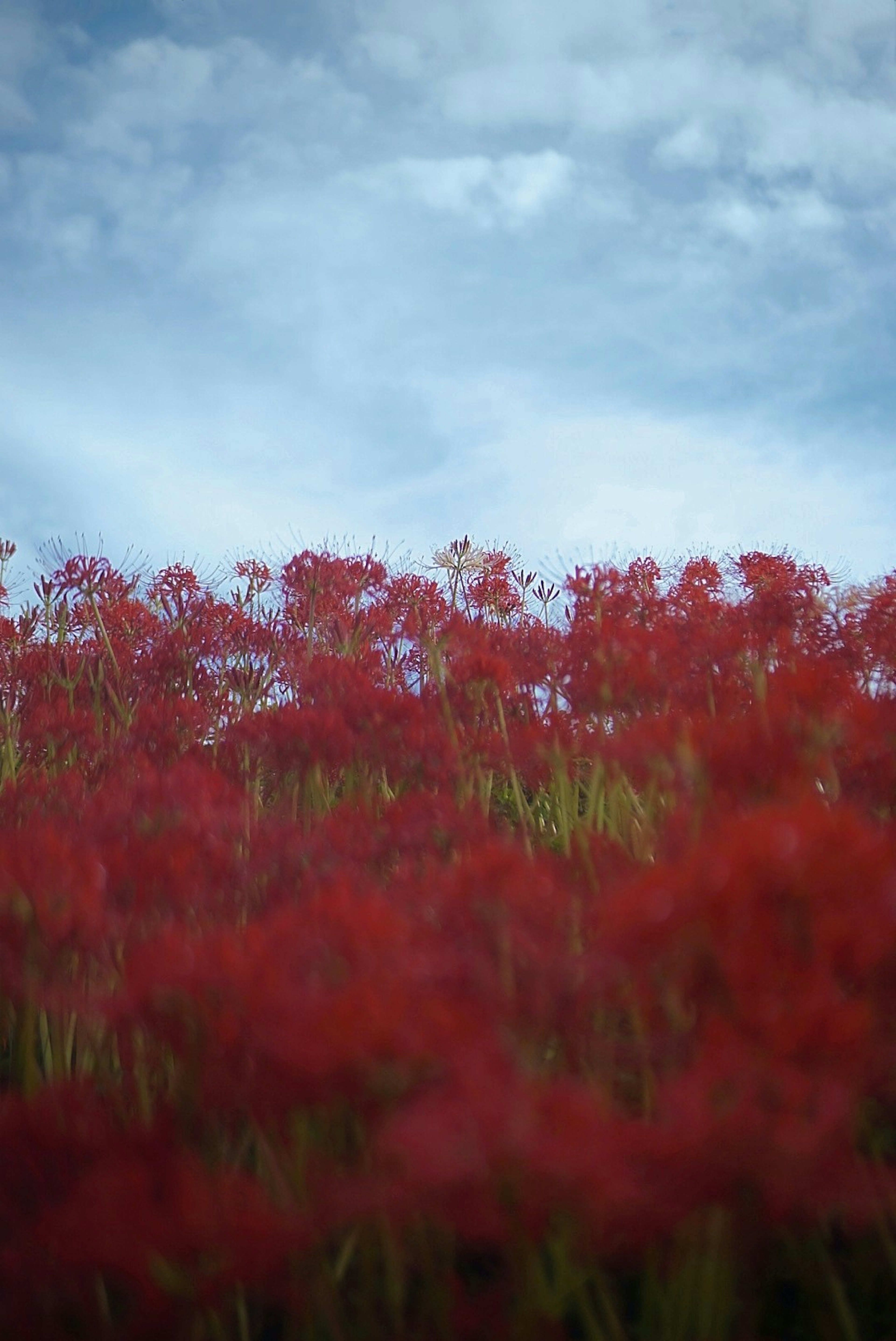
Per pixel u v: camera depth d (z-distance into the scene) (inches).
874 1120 78.0
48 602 229.6
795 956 59.9
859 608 149.9
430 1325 78.5
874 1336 83.7
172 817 105.2
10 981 82.6
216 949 68.1
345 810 118.8
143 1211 63.7
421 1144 55.0
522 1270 68.3
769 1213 64.8
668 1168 56.4
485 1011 65.3
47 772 154.0
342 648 215.0
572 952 72.0
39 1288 69.1
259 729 139.7
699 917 59.7
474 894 74.1
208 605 241.9
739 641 141.2
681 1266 76.6
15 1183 71.1
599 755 119.1
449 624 185.3
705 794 92.2
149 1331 67.6
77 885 82.7
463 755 143.9
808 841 59.7
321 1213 63.3
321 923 72.0
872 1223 78.1
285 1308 88.0
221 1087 66.5
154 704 188.7
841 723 96.1
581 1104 56.8
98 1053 94.8
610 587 165.2
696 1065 59.9
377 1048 58.6
